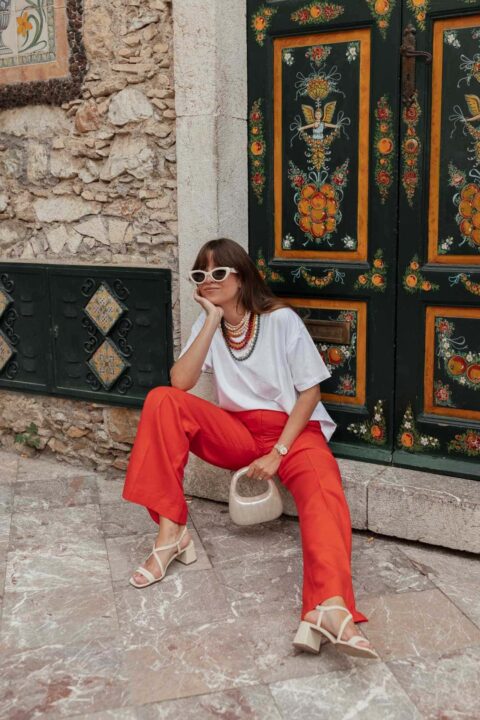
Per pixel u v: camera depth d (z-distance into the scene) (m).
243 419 2.96
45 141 3.72
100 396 3.74
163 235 3.48
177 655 2.32
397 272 3.04
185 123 3.22
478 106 2.80
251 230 3.35
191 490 3.48
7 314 3.96
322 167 3.14
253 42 3.20
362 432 3.23
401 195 2.98
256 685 2.17
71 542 3.06
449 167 2.88
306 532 2.44
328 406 3.29
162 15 3.28
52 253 3.83
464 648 2.32
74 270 3.67
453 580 2.72
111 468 3.84
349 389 3.24
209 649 2.34
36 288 3.83
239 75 3.23
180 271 3.39
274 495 2.85
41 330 3.86
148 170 3.46
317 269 3.20
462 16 2.76
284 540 3.05
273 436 2.92
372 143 3.01
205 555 2.93
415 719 2.02
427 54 2.82
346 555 2.34
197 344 2.81
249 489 3.31
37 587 2.72
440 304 2.99
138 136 3.45
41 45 3.61
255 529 3.15
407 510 2.94
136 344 3.59
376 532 3.03
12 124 3.81
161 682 2.19
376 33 2.92
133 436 3.73
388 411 3.16
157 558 2.74
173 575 2.78
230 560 2.89
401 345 3.09
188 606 2.58
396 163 2.97
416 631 2.41
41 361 3.90
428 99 2.87
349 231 3.12
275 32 3.13
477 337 2.95
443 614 2.50
